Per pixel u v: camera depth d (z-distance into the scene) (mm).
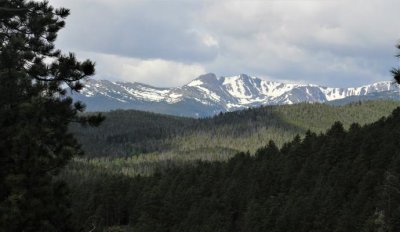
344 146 165500
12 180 19422
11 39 23938
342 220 109312
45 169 21453
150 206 171250
